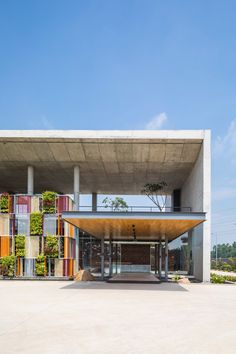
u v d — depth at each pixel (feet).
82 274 96.63
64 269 102.68
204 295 62.69
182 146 111.34
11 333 31.58
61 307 46.70
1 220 105.50
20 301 52.65
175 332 32.09
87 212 69.87
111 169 130.52
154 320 37.81
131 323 36.06
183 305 49.34
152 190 159.12
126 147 112.27
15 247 103.96
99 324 35.53
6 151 115.34
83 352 25.55
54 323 36.06
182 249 142.51
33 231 104.32
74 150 114.32
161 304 49.96
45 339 29.37
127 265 136.15
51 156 117.19
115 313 41.96
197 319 38.73
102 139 108.37
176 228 85.20
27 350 26.03
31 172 123.54
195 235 117.29
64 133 108.17
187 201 140.36
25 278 101.30
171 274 128.77
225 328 34.09
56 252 102.58
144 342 28.45
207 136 106.22
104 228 88.22
